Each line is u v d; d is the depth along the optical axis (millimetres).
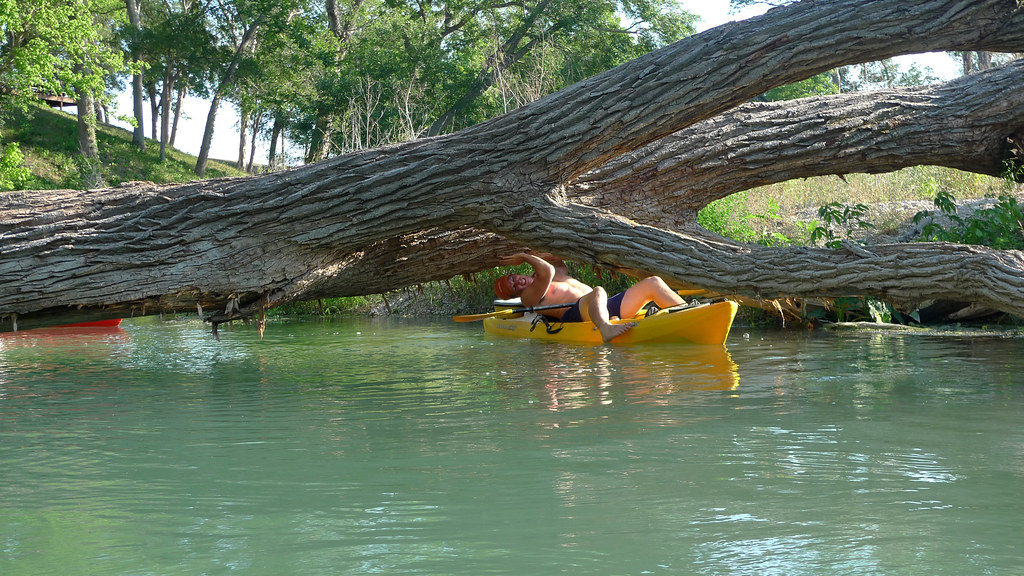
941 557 1795
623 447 2896
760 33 5117
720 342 6559
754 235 9438
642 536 1963
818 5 5129
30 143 31078
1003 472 2469
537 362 5672
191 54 33156
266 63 34219
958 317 8039
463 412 3705
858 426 3184
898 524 2016
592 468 2609
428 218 5613
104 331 9617
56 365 6086
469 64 26922
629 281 9586
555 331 7562
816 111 6629
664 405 3756
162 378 5250
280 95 31062
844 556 1811
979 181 10539
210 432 3389
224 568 1816
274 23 31453
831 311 8391
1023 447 2793
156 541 2006
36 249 5152
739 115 6676
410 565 1809
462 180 5473
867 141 6594
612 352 6211
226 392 4566
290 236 5500
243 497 2379
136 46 33156
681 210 6809
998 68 6793
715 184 6695
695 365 5277
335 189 5445
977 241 7867
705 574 1724
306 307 13172
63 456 2969
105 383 5031
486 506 2230
